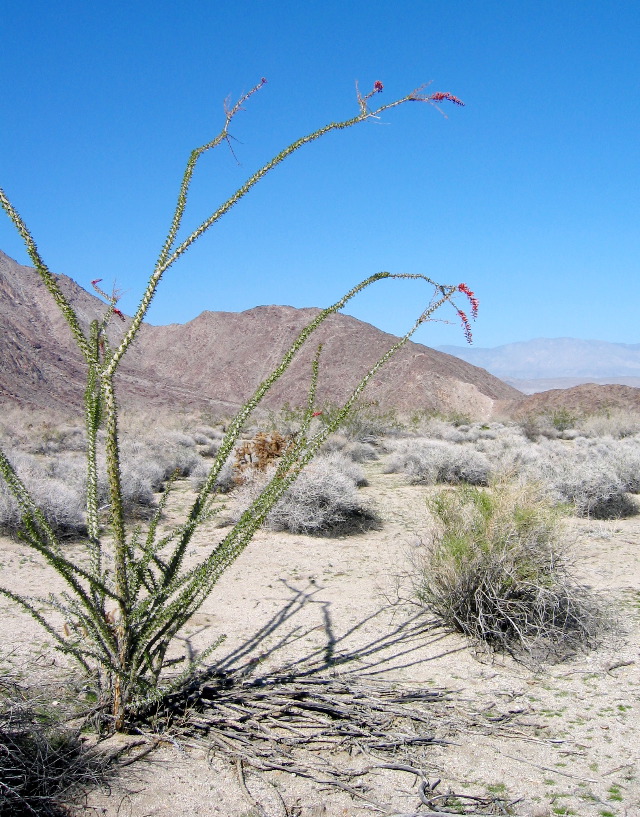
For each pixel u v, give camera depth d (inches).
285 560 336.5
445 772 144.3
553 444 1016.2
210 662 200.2
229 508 457.1
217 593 277.7
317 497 410.9
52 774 134.8
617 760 149.4
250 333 5959.6
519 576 226.7
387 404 3973.9
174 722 156.8
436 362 4392.2
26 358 3147.1
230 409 3385.8
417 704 175.0
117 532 145.9
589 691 186.5
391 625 239.8
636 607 259.8
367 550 360.8
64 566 138.6
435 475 596.4
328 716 165.9
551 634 223.1
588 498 470.0
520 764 147.9
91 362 142.1
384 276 144.5
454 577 231.5
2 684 166.6
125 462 586.6
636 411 2064.5
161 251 139.0
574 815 128.3
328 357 4931.1
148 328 6643.7
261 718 161.3
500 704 177.5
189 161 136.1
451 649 217.6
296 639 224.5
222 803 131.1
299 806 130.8
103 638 155.2
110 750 145.9
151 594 155.6
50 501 363.9
